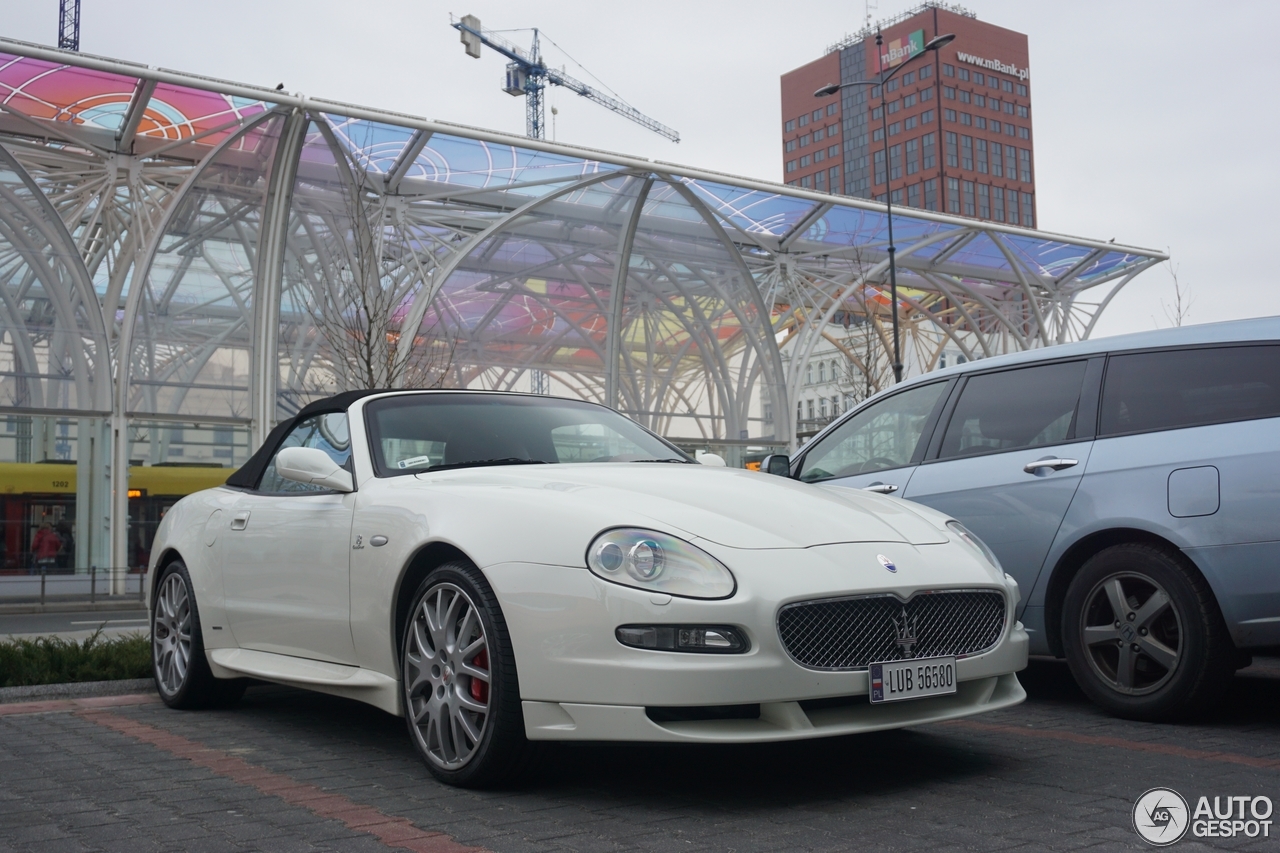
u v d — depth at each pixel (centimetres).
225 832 302
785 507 369
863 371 3031
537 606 330
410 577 383
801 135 14475
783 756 393
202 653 512
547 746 339
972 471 543
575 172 2227
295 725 481
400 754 411
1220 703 512
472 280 2336
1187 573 454
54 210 1912
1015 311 3234
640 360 2516
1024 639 378
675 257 2520
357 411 466
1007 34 13650
